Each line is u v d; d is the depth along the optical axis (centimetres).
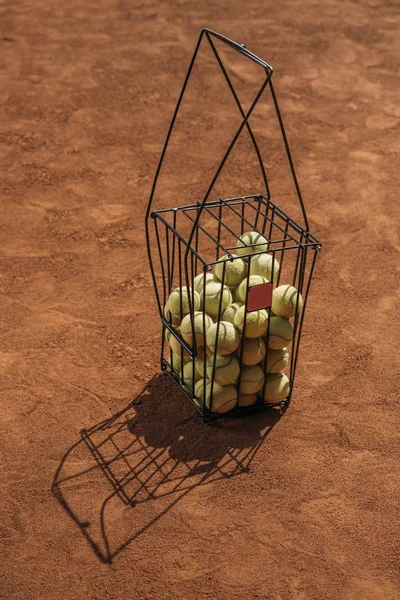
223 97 439
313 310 295
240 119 412
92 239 325
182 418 261
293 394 268
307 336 286
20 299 297
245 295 250
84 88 447
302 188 356
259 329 248
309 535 238
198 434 257
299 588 229
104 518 240
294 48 520
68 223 334
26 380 270
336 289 304
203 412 258
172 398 266
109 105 425
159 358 278
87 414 262
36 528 238
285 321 254
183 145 384
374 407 265
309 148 384
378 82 468
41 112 413
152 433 257
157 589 229
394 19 584
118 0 609
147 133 393
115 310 294
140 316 292
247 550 235
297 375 273
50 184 356
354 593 229
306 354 279
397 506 244
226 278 255
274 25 565
